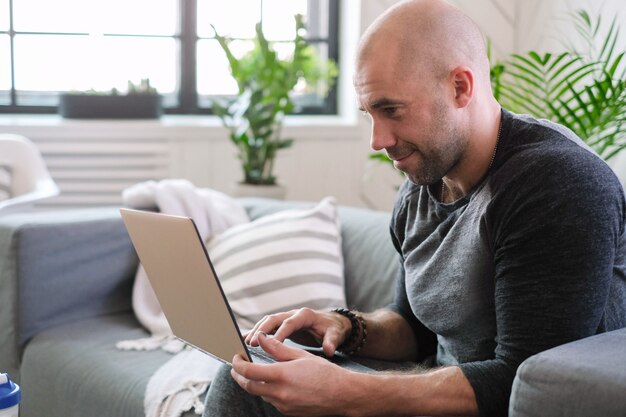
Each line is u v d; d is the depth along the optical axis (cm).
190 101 342
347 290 205
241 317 195
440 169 126
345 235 214
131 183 315
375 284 197
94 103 316
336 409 115
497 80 219
